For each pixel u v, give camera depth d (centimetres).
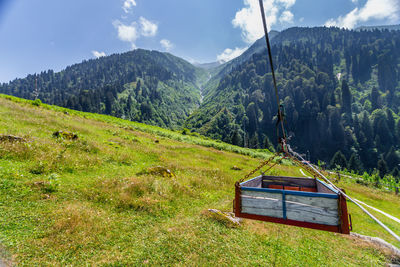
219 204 973
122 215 670
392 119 16312
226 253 566
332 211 344
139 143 2220
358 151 15388
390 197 2277
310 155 17388
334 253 665
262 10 237
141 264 461
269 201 386
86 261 437
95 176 976
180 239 593
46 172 864
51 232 500
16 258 398
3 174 734
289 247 663
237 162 2669
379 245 761
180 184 1096
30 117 1880
